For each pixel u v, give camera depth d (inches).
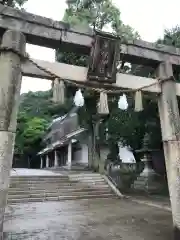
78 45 188.7
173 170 188.9
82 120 759.7
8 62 159.2
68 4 486.3
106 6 461.1
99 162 684.1
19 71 165.2
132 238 198.2
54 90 171.0
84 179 593.3
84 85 191.9
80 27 190.7
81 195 494.0
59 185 528.7
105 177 611.5
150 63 219.9
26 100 1804.9
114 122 565.6
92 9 467.8
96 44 183.8
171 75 212.7
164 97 207.2
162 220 269.9
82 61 465.1
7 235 205.3
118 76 200.2
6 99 153.7
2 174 145.5
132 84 204.8
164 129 204.7
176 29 417.7
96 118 677.9
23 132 1455.5
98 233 213.9
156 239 195.2
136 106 196.7
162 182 548.4
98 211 332.5
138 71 365.4
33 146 1496.1
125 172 651.5
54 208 359.6
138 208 358.0
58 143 1114.1
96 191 521.3
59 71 180.2
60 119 1441.9
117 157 729.0
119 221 265.3
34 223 254.8
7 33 164.1
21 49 166.4
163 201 413.4
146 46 210.8
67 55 465.1
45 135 1471.5
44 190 485.7
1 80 156.2
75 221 265.4
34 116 1608.0
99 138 707.4
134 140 585.0
